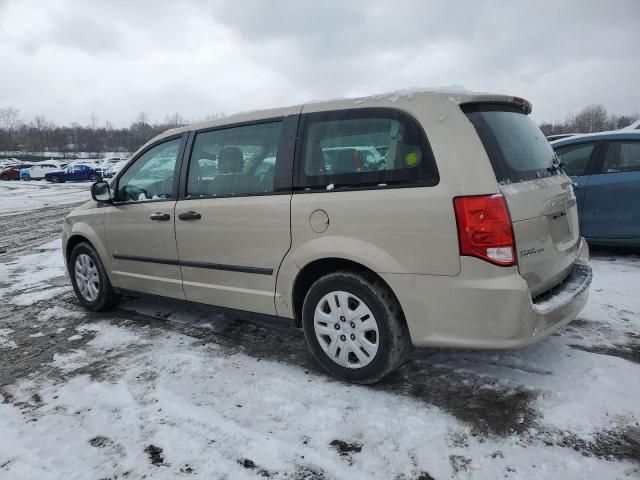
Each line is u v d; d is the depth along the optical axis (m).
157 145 4.11
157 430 2.68
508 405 2.73
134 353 3.70
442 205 2.57
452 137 2.62
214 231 3.52
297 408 2.81
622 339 3.49
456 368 3.18
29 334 4.25
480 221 2.49
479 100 2.84
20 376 3.43
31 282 6.13
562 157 6.00
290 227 3.10
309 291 3.12
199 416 2.78
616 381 2.90
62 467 2.42
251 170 3.38
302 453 2.42
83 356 3.71
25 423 2.82
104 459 2.46
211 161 3.64
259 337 3.89
